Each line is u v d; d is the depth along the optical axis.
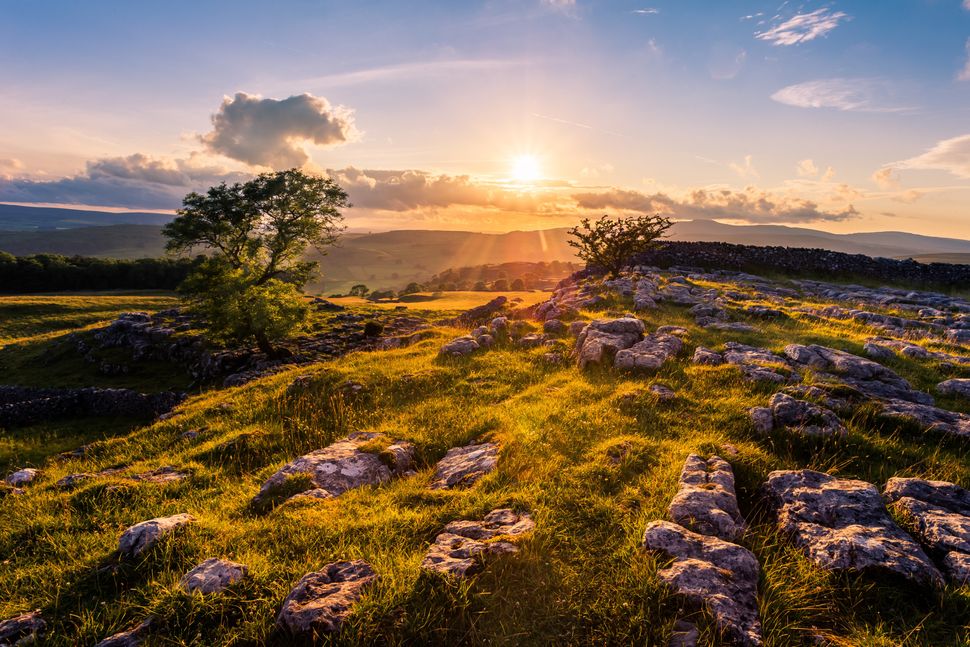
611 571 5.47
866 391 11.19
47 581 6.23
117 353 41.41
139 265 106.31
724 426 9.75
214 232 42.78
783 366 12.47
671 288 26.97
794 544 5.98
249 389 18.31
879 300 28.06
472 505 7.23
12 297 73.38
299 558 6.16
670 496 6.90
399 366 17.28
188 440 13.41
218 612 5.07
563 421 10.60
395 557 5.91
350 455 9.52
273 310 32.19
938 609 4.84
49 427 27.38
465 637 4.65
